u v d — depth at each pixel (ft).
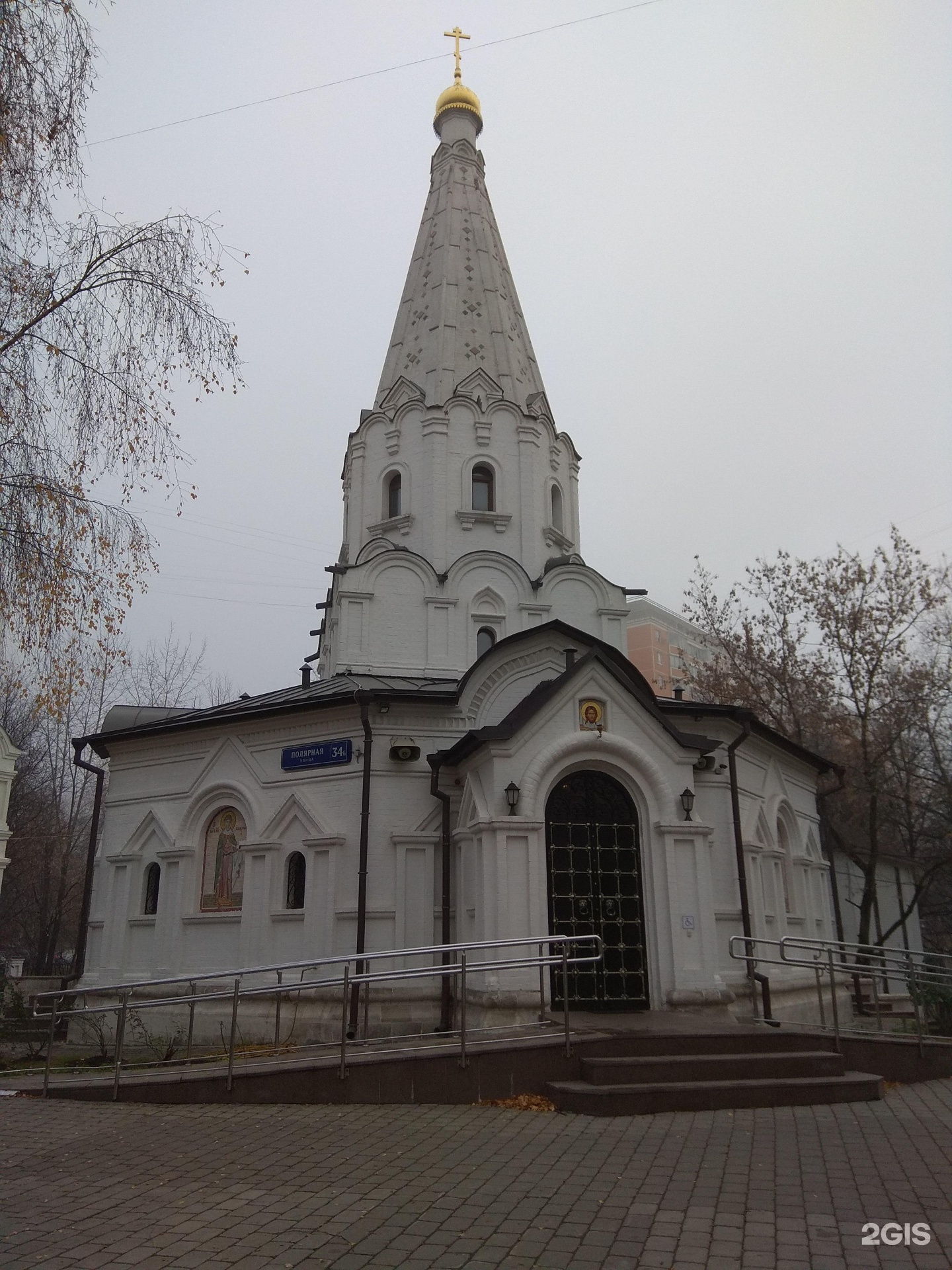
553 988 45.91
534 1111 32.71
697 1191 23.66
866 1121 31.24
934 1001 50.90
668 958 46.98
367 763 53.42
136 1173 25.39
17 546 34.91
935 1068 39.83
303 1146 27.94
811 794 75.00
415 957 51.24
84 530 36.17
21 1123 31.12
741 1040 37.06
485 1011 43.52
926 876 88.74
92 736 65.46
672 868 48.03
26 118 33.55
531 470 71.51
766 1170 25.43
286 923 54.29
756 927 56.49
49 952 117.70
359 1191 23.75
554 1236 20.71
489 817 46.24
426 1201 22.97
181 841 59.67
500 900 44.91
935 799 97.14
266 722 58.59
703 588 98.27
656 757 49.96
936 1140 28.53
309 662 80.43
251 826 57.31
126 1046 53.36
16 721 119.65
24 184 34.14
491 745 47.44
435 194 86.12
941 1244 20.13
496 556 66.90
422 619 64.80
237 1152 27.43
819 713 89.45
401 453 72.02
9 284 35.27
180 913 58.08
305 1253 19.75
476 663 56.54
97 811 66.74
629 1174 25.09
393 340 79.82
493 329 77.05
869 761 82.53
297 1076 34.09
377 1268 18.99
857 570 85.92
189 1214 22.17
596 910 48.06
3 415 34.42
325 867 53.52
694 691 103.91
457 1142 28.40
